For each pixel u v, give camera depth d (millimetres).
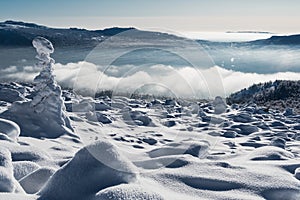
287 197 2586
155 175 2846
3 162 2428
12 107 6863
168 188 2615
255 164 3523
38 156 3539
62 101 7223
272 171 3109
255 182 2797
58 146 5125
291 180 2850
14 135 4820
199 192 2602
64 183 2135
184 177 2826
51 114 6852
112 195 1908
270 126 10688
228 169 3086
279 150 4586
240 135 8820
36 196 2100
